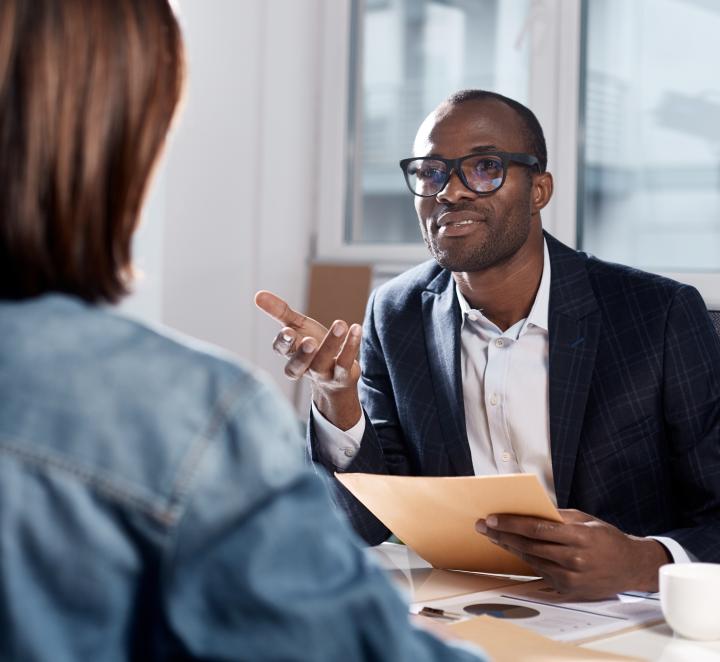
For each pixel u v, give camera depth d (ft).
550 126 8.82
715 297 7.88
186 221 9.64
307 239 10.33
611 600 3.81
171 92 2.10
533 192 5.26
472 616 3.57
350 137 10.27
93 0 1.94
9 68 1.89
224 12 9.75
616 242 8.81
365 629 1.74
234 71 9.86
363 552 1.88
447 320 5.43
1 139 1.89
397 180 10.09
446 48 9.74
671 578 3.30
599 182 8.83
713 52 8.36
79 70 1.92
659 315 5.06
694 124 8.47
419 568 4.45
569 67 8.72
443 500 3.87
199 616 1.69
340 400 4.95
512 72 9.36
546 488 5.16
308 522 1.77
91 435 1.74
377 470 5.09
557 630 3.38
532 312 5.20
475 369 5.36
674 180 8.57
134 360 1.83
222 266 9.91
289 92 10.12
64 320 1.88
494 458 5.28
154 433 1.76
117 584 1.70
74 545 1.68
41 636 1.64
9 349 1.82
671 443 5.03
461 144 5.12
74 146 1.93
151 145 2.05
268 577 1.69
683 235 8.57
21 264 1.94
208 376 1.85
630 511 4.94
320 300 9.84
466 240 5.08
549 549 3.72
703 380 4.98
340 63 10.20
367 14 10.16
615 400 4.98
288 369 4.88
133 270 2.12
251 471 1.76
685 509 5.00
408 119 10.00
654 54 8.58
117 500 1.71
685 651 3.16
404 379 5.47
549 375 5.09
